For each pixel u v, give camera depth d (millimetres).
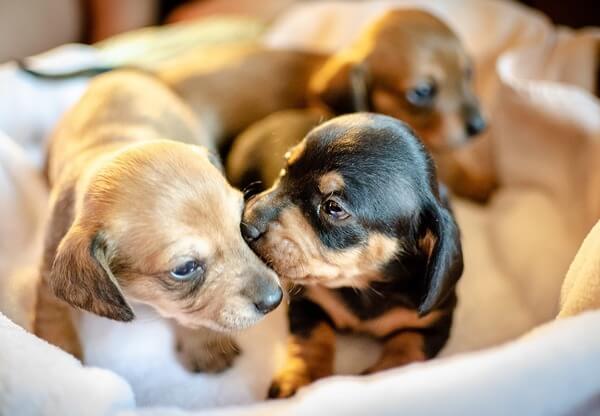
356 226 326
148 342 374
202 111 488
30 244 419
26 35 619
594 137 428
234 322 322
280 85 522
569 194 448
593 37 491
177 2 693
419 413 243
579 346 250
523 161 477
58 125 441
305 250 331
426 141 469
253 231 330
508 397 243
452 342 392
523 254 430
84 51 534
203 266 319
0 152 423
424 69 453
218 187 323
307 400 251
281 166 392
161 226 311
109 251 316
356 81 462
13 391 264
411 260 346
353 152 324
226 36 588
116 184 318
